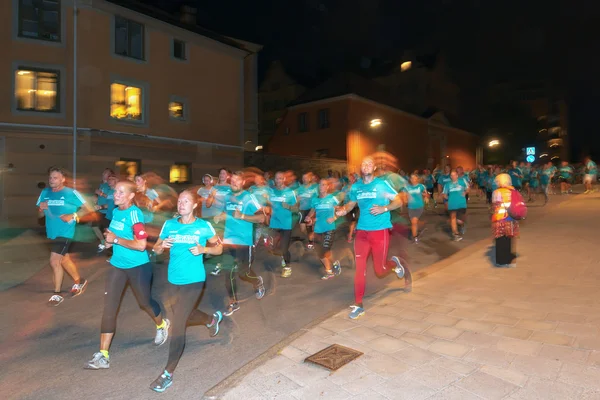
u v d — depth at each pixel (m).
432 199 20.48
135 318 5.79
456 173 11.03
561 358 3.94
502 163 52.16
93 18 17.61
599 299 5.51
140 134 19.17
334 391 3.61
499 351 4.16
